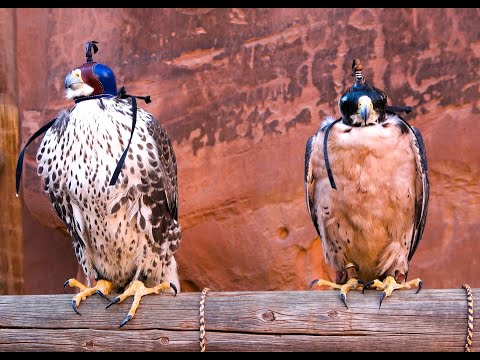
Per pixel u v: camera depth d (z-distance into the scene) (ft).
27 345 12.10
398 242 12.73
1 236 18.89
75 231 12.82
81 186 12.10
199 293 12.09
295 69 16.70
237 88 16.89
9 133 18.94
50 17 18.12
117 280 13.06
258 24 17.01
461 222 16.10
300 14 16.85
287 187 16.55
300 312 11.64
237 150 16.79
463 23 16.28
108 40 17.66
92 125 12.02
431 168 16.15
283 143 16.62
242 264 16.81
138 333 11.92
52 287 18.78
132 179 12.17
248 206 16.79
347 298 11.69
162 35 17.40
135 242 12.56
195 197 16.84
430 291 11.68
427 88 16.20
